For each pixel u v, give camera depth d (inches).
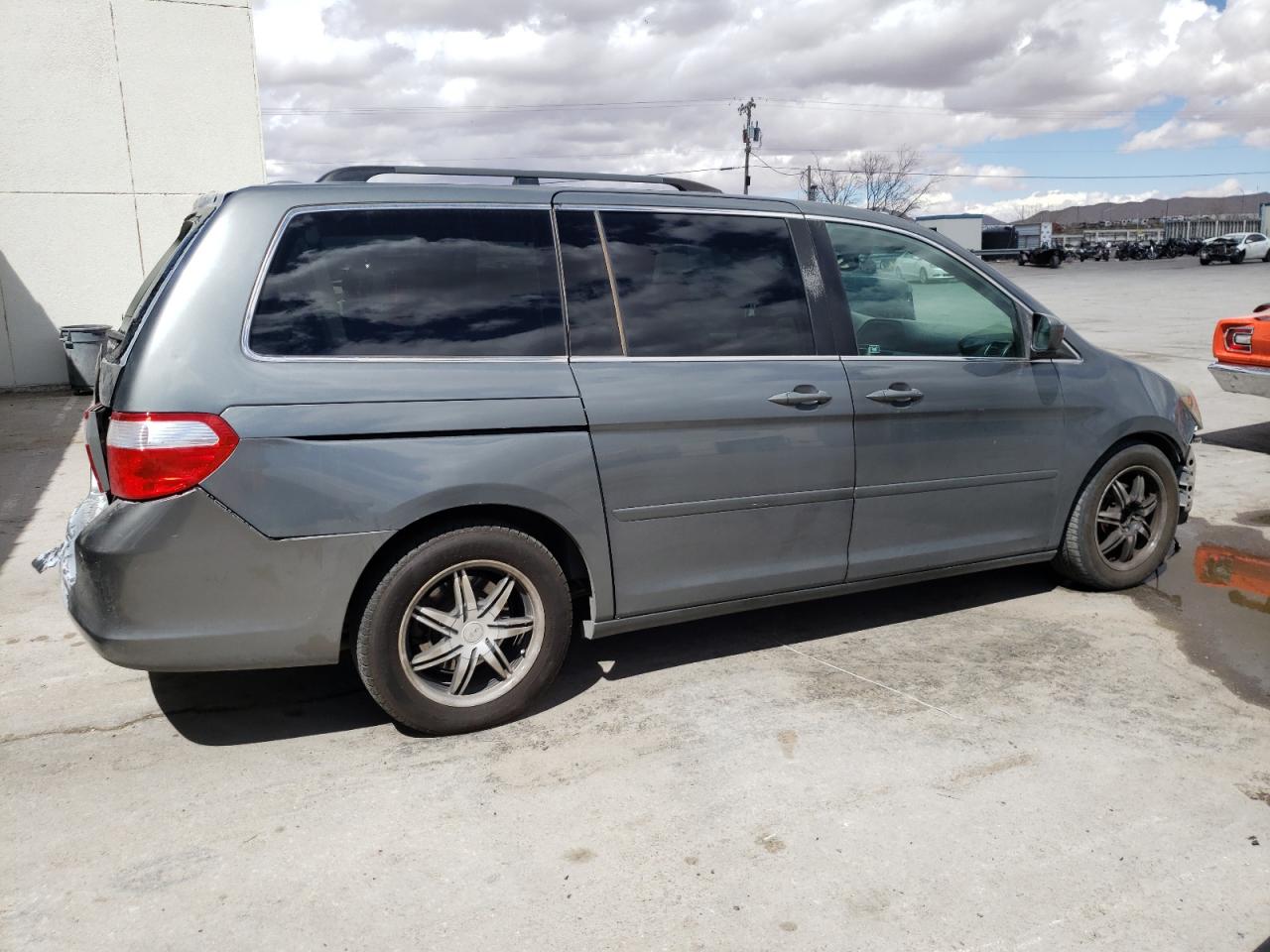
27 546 232.1
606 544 139.1
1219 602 186.5
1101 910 99.3
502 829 114.4
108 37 484.4
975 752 130.6
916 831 112.9
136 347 118.4
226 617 120.7
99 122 489.4
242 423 117.6
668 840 111.9
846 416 153.5
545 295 136.7
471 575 134.5
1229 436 347.9
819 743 133.4
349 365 123.9
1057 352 176.7
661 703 145.9
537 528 139.3
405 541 128.6
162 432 115.1
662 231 146.8
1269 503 259.8
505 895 102.6
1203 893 101.7
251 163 518.9
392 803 120.0
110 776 127.0
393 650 129.0
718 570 149.0
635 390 138.2
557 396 133.0
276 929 97.7
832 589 160.7
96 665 162.9
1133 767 126.6
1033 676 154.0
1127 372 185.6
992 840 111.0
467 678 135.4
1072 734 135.3
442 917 99.3
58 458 331.6
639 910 100.0
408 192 133.0
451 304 131.3
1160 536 192.5
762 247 153.5
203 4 498.0
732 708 144.0
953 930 96.5
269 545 120.0
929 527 166.1
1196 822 114.3
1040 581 199.2
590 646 168.4
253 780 125.6
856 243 161.9
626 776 125.6
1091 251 2893.7
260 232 123.6
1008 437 170.2
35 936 96.7
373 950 94.8
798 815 116.3
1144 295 1106.1
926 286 165.6
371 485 122.9
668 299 144.6
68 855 110.0
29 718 143.9
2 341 491.5
